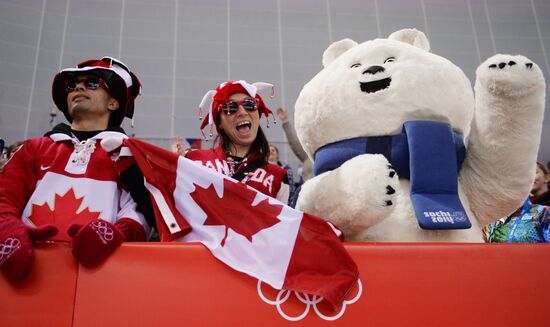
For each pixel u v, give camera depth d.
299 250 1.32
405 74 1.74
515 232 2.81
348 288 1.26
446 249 1.33
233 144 2.05
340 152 1.73
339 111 1.76
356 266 1.29
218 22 6.21
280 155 5.59
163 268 1.26
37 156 1.56
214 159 2.00
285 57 6.18
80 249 1.24
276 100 5.93
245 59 6.09
